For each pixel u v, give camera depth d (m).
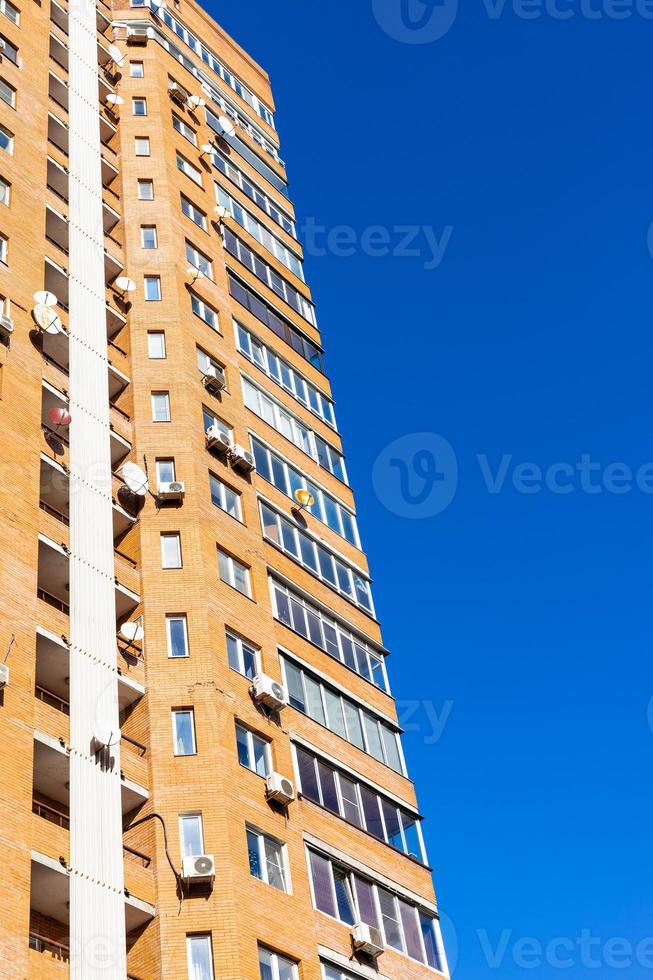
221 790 27.50
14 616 25.33
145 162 43.84
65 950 24.23
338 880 29.94
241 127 53.38
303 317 47.06
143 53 48.66
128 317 38.25
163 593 31.22
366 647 37.97
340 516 41.16
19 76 37.81
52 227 36.81
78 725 26.02
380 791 33.75
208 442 35.81
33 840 23.06
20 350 30.42
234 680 30.38
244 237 46.50
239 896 25.92
